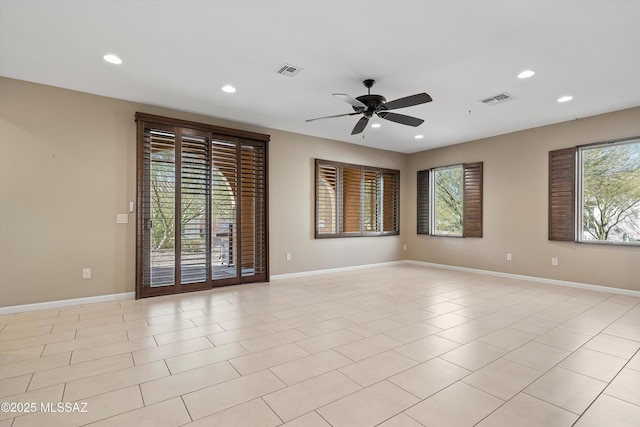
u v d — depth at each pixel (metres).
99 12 2.31
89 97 3.86
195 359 2.39
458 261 6.31
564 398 1.89
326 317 3.38
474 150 6.07
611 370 2.23
